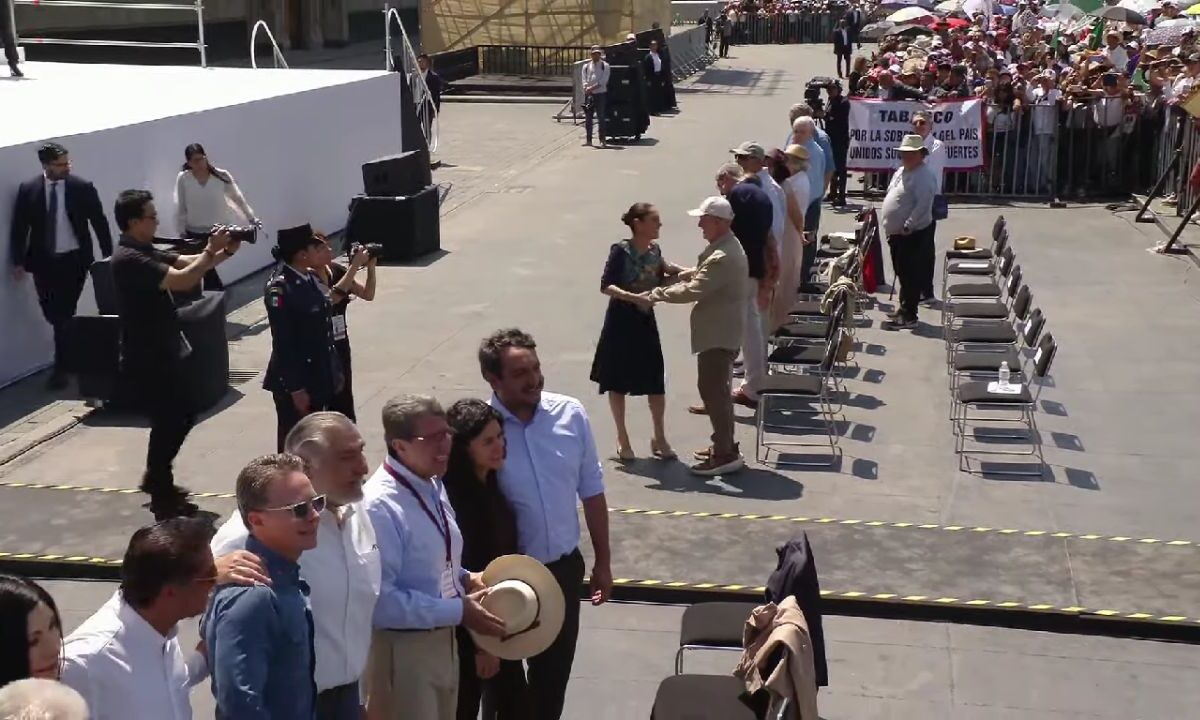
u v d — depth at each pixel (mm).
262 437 10047
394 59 20609
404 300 14234
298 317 8055
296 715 4109
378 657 4867
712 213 8805
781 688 4852
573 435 5555
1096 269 15836
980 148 20109
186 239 11070
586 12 36094
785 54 50781
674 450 9828
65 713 2777
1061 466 9562
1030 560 7855
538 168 23625
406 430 4734
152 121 13195
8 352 11328
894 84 20312
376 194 16219
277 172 15969
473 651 5398
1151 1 37875
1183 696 6566
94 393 10711
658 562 7770
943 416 10633
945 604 7281
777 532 8219
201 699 6387
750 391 10617
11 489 8906
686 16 54969
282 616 4035
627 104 26609
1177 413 10727
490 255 16484
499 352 5367
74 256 11219
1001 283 14711
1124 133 20203
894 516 8625
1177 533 8383
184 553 3773
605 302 14109
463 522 5242
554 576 5363
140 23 36094
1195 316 13703
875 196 20594
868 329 13266
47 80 18891
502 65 36875
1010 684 6664
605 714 6387
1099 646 7074
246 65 39781
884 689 6598
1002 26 40562
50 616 3463
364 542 4551
